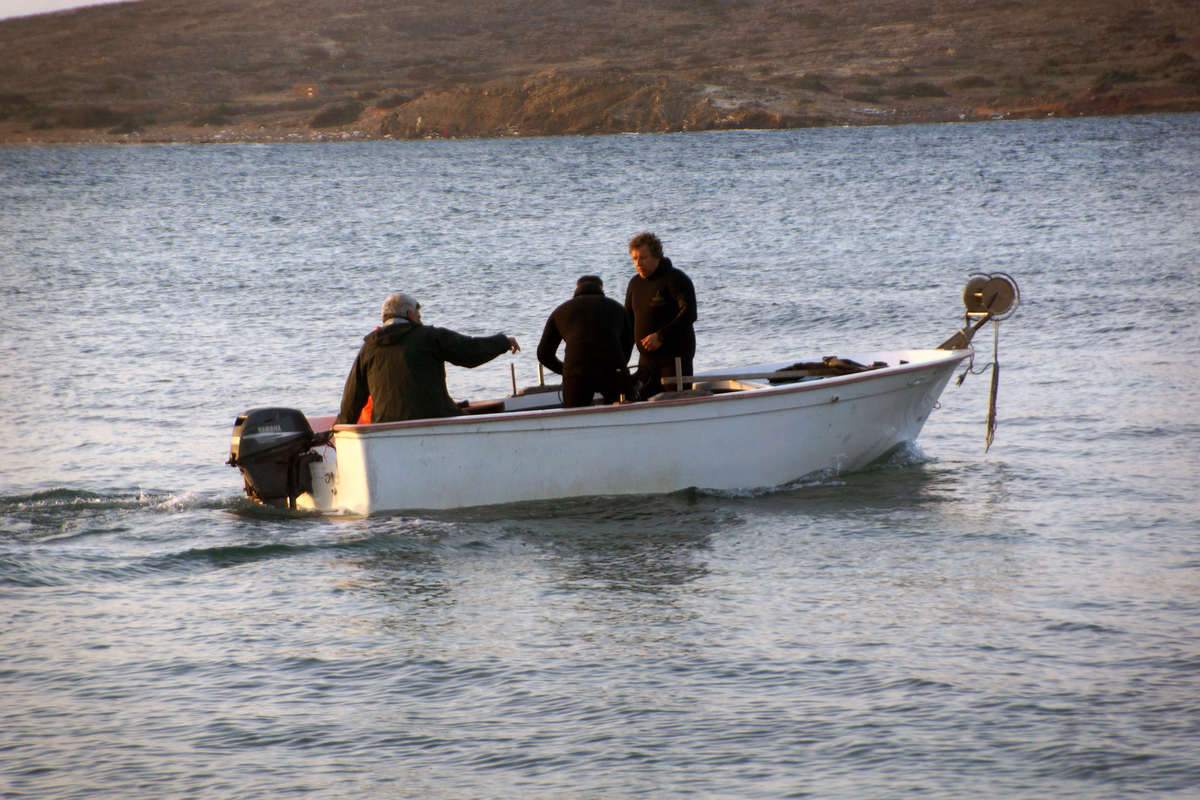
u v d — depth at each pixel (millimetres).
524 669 18094
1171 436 34312
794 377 34219
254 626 20234
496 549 24953
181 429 38969
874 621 19875
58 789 14578
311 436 28125
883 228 114500
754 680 17469
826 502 29047
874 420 32562
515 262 96000
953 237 103188
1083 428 35812
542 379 33594
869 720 16047
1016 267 79938
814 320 62250
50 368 50750
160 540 25703
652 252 31062
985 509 27625
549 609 20953
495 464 27891
